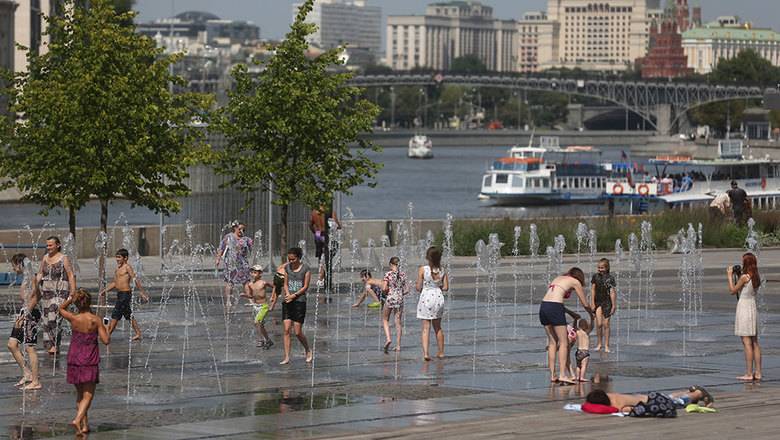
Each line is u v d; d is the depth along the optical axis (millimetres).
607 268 43938
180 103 59719
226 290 54375
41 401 33031
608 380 37281
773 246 92750
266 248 72750
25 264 40406
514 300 59031
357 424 30047
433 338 46531
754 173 164500
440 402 33219
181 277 67250
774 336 48344
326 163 63156
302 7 63688
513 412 31781
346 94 64500
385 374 38000
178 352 42250
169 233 75562
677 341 46562
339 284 65312
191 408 32188
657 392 32844
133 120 55844
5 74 58156
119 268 44688
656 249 90688
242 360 40688
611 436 28422
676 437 28297
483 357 41750
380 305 55188
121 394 34188
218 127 63062
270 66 63312
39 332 43656
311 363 40125
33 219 147000
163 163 56750
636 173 186625
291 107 62344
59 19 57406
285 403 32938
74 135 54906
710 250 89625
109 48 55938
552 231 88188
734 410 32156
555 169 196875
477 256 79688
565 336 36375
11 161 55938
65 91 55062
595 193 197875
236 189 68500
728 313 55438
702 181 160500
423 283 40969
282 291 40469
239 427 29656
